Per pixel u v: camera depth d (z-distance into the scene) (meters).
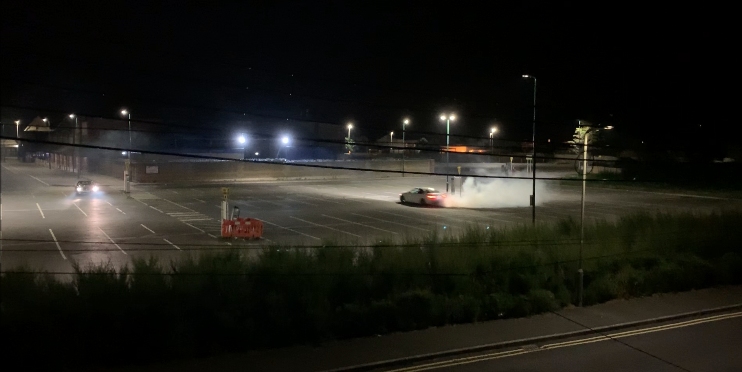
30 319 12.68
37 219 39.72
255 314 14.95
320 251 18.70
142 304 13.80
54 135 93.44
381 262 18.83
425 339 15.49
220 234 33.66
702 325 17.61
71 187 63.53
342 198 54.94
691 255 24.05
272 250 18.11
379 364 13.50
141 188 63.50
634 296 20.80
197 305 14.48
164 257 25.22
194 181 72.44
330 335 15.16
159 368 12.98
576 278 19.89
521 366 13.62
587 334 16.56
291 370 12.98
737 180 60.28
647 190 64.25
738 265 23.05
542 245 22.72
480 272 19.84
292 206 48.53
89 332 13.10
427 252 20.12
